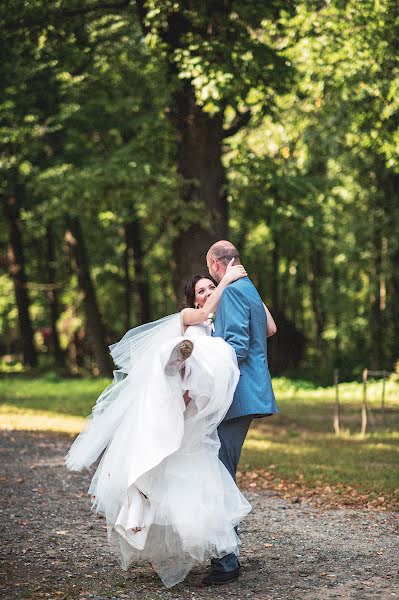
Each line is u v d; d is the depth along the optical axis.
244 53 15.99
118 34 19.83
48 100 22.53
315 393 23.36
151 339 5.82
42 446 12.66
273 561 6.12
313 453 12.20
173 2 15.92
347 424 16.33
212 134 18.98
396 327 29.88
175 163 21.42
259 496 8.92
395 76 14.23
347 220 29.05
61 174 21.06
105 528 7.21
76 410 18.31
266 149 21.88
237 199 21.03
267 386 5.72
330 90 15.95
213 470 5.45
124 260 32.59
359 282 32.56
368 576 5.67
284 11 15.93
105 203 20.16
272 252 34.44
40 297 37.94
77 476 10.01
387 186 27.41
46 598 5.06
